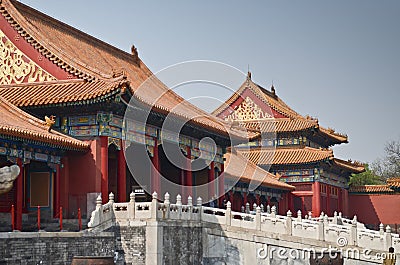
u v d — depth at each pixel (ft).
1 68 159.53
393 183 294.87
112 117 148.36
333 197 313.32
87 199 144.05
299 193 296.30
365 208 317.22
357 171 330.34
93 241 122.52
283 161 295.48
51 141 132.05
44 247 109.50
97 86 146.10
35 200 145.18
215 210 152.15
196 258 146.51
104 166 145.69
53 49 155.12
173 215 138.21
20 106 145.07
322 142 340.18
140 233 131.03
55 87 151.02
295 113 319.88
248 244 150.00
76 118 148.46
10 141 127.85
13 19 159.02
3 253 100.94
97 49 197.98
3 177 55.42
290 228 151.53
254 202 255.91
